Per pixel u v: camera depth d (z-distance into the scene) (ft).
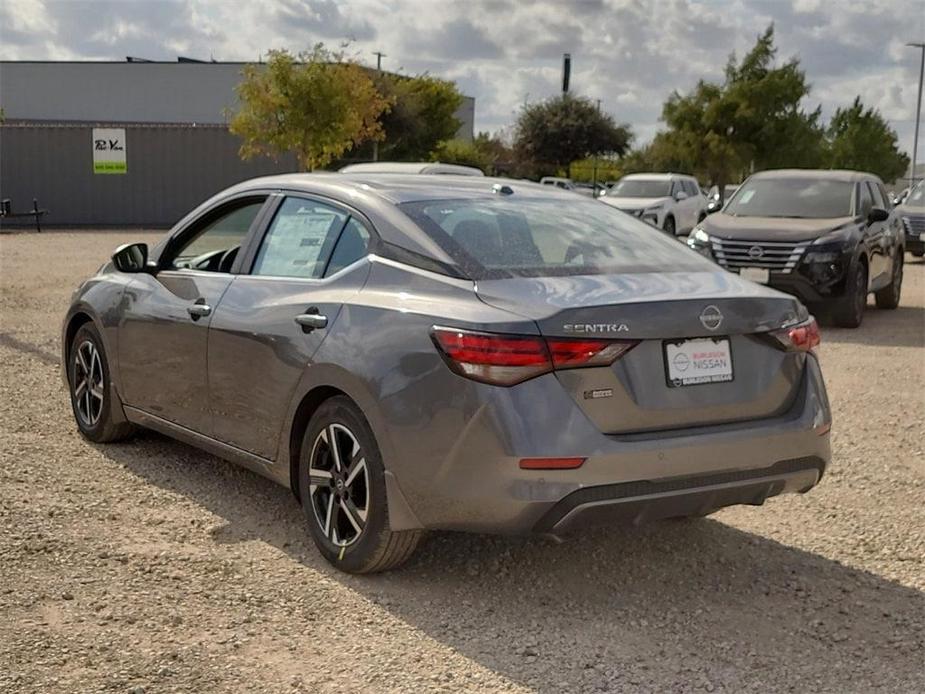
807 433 14.55
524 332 13.05
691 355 13.84
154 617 13.50
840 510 18.69
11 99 232.73
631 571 15.65
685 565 15.94
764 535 17.35
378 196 16.05
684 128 180.04
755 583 15.37
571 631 13.64
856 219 42.70
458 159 193.26
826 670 12.76
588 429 13.11
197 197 108.37
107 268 21.49
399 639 13.24
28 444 20.88
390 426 13.85
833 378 31.27
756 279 40.93
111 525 16.67
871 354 35.76
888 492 19.81
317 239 16.40
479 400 13.08
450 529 13.75
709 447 13.67
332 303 15.20
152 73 227.61
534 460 12.89
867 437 24.02
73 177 106.83
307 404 15.48
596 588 15.01
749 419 14.32
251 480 19.15
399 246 15.08
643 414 13.47
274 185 17.81
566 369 13.12
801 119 176.45
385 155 194.39
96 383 20.88
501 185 17.74
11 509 17.07
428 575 15.20
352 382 14.32
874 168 247.29
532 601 14.51
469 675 12.37
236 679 12.01
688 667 12.74
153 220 107.96
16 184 106.22
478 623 13.76
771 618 14.20
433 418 13.44
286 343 15.58
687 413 13.75
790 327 14.65
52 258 65.16
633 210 82.69
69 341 21.72
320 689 11.88
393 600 14.34
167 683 11.84
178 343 17.97
